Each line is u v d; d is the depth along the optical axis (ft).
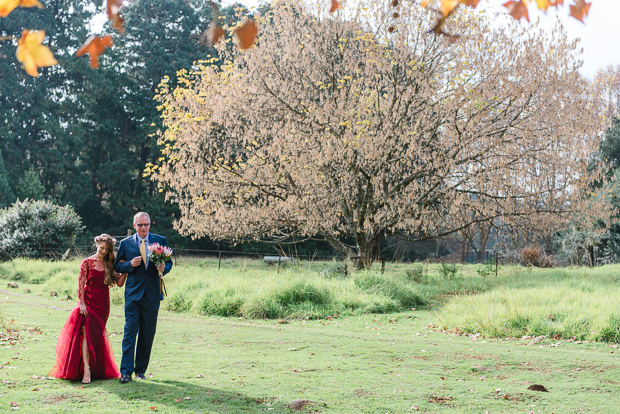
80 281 16.85
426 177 56.54
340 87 55.47
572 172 55.83
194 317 36.96
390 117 53.72
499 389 16.29
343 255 62.85
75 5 147.54
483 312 32.12
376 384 16.90
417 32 54.39
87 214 136.15
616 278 54.19
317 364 20.27
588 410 14.16
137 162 137.59
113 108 140.67
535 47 53.72
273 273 53.06
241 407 13.97
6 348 21.38
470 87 54.19
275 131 56.49
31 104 136.05
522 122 53.83
